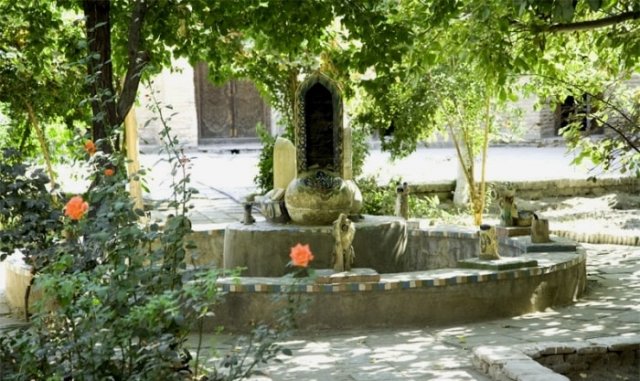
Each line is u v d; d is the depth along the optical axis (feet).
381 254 35.55
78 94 40.68
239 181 79.46
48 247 20.62
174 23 35.50
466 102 53.62
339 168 35.99
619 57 37.96
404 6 35.58
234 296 29.81
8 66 40.60
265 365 25.17
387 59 34.94
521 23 33.30
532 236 36.65
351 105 53.16
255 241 34.96
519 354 23.95
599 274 39.17
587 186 66.18
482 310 31.07
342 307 29.99
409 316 30.27
